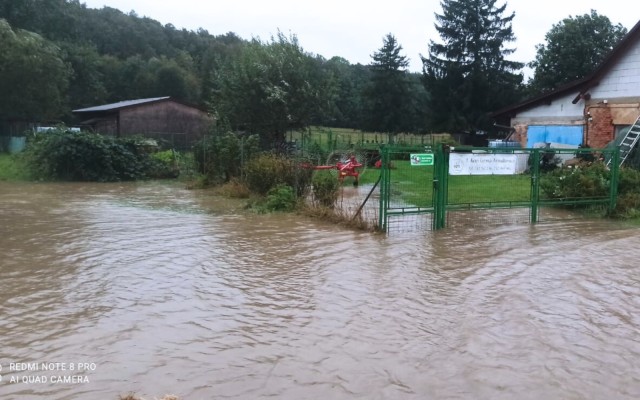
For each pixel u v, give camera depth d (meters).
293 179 16.09
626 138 20.70
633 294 7.06
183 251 9.40
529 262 8.78
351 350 5.16
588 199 13.85
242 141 20.06
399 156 15.09
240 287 7.23
